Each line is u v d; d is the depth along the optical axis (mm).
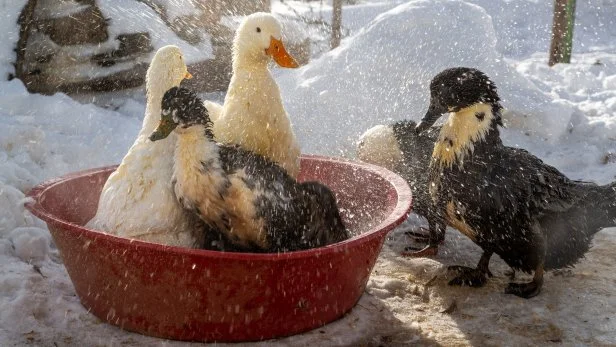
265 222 2115
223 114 2332
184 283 1987
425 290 2340
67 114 3037
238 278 1979
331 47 4145
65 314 2121
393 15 3320
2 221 2385
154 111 2182
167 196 2117
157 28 3422
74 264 2092
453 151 2320
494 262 2533
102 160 2822
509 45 5324
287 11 5117
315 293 2068
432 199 2395
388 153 2576
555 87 3920
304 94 3156
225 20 3646
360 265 2131
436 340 2127
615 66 4586
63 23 3219
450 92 2295
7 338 2031
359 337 2115
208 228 2168
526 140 3326
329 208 2260
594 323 2207
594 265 2498
